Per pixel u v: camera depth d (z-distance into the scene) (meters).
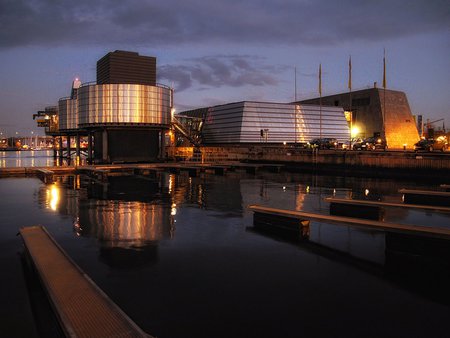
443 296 10.02
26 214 21.92
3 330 8.17
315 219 15.16
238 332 8.10
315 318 8.78
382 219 20.66
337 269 12.13
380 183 43.34
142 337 6.87
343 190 35.81
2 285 10.70
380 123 116.81
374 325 8.45
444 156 46.50
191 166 56.16
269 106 117.06
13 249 14.38
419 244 12.26
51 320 8.63
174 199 28.61
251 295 10.05
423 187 39.00
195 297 9.88
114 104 79.75
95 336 6.90
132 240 15.74
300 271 11.91
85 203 26.38
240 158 78.31
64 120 117.88
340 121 127.75
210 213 22.48
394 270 12.00
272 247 14.67
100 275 11.48
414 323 8.55
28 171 49.78
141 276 11.44
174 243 15.27
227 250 14.27
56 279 9.60
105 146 80.62
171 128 90.19
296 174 57.16
